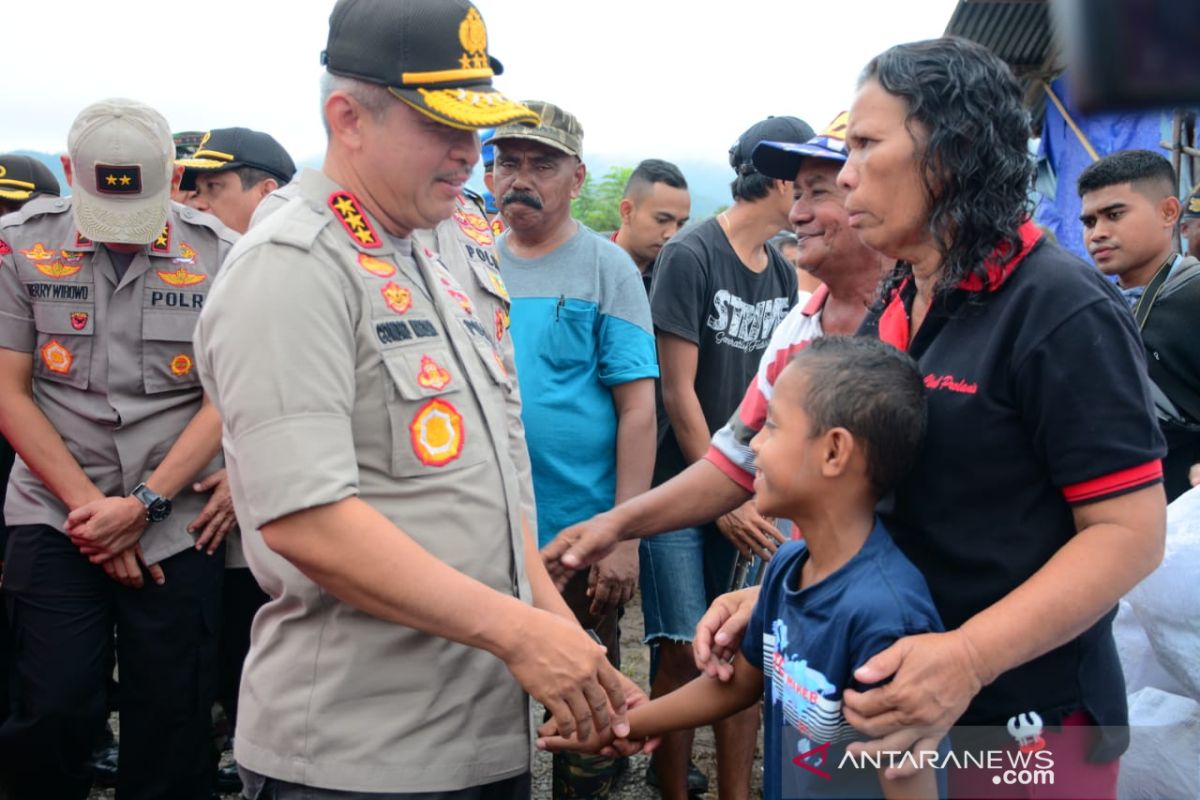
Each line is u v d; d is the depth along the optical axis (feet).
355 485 5.30
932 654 4.47
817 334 7.45
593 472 9.89
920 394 4.93
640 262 15.92
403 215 5.82
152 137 8.95
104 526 8.96
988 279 4.85
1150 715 7.47
